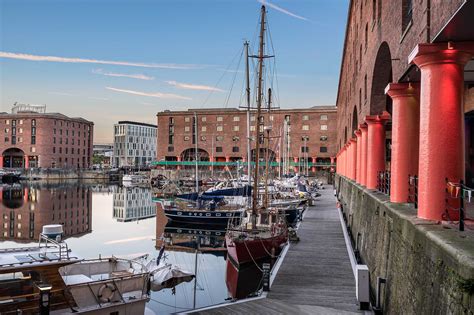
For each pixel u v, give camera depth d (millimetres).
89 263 17953
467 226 8344
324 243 25625
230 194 45000
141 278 16484
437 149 9258
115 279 15828
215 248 32969
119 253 31125
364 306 13898
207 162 112500
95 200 73438
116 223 47875
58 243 15703
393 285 10766
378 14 18672
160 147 121062
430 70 9414
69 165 140000
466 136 24000
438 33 8586
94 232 41594
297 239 26266
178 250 32250
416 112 13125
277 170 101188
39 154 129125
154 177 108750
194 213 43562
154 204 67812
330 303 14625
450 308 6238
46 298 13320
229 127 114812
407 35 11789
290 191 57344
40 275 14016
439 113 9250
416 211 10883
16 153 134000
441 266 6789
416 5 10648
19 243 35156
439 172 9211
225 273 24906
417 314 8039
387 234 12273
